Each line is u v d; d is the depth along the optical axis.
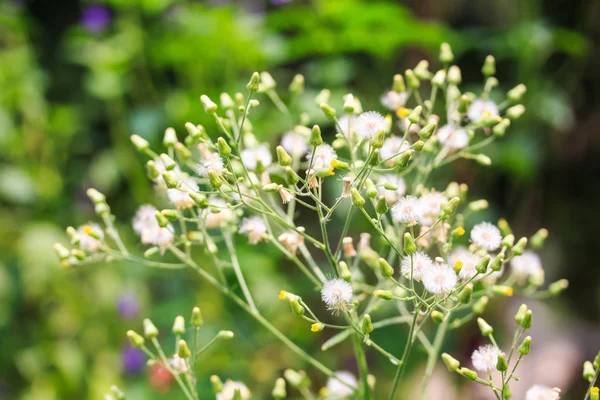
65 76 1.60
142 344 0.53
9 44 1.32
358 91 1.16
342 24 0.99
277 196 0.74
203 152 0.52
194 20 1.03
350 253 0.53
